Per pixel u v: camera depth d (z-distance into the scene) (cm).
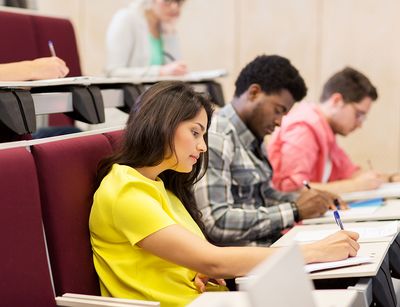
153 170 187
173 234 170
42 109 192
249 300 104
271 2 495
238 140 252
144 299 178
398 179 345
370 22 477
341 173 341
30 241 162
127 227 174
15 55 288
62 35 317
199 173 211
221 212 232
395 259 211
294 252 119
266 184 271
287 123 311
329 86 327
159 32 396
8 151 162
